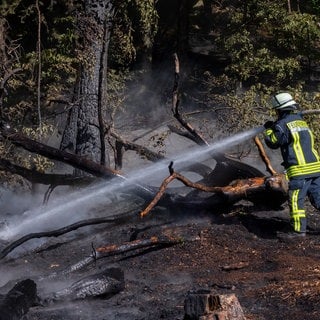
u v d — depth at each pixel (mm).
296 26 17781
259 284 7609
